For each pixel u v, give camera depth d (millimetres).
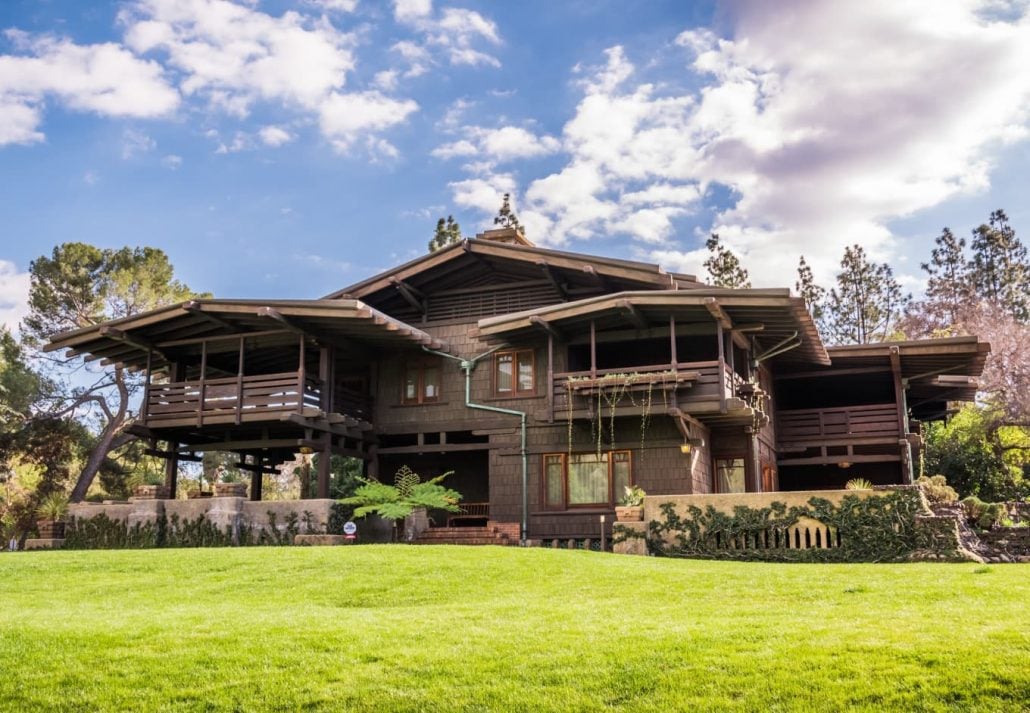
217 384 23578
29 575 14852
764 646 8781
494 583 13461
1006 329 45125
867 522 17000
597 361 25609
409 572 14180
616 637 9398
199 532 22281
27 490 36031
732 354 22922
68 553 17188
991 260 55250
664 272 22734
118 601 12781
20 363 36000
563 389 23219
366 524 22938
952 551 16250
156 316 23281
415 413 25547
